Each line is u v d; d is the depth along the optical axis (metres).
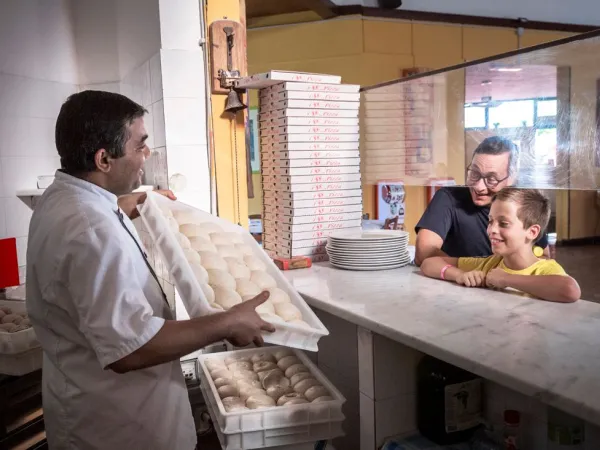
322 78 2.48
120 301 1.32
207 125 2.59
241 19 2.64
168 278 2.42
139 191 2.27
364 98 2.68
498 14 5.16
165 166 2.54
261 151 2.74
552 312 1.65
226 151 2.67
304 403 1.69
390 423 1.83
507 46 5.26
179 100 2.52
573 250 5.54
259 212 4.95
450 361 1.35
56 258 1.37
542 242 2.02
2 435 2.08
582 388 1.11
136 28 2.75
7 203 2.87
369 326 1.64
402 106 2.45
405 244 2.44
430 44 4.95
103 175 1.52
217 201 2.67
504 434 1.72
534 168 1.86
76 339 1.45
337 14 4.66
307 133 2.49
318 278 2.26
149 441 1.52
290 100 2.43
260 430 1.63
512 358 1.29
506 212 1.84
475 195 2.17
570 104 1.73
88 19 3.10
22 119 2.93
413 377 1.85
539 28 5.33
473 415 1.86
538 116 1.83
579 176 1.72
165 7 2.45
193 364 2.53
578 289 1.72
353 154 2.61
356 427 2.28
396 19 4.79
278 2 4.36
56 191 1.51
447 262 2.17
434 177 2.32
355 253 2.36
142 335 1.32
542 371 1.21
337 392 1.75
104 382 1.47
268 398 1.77
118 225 1.49
